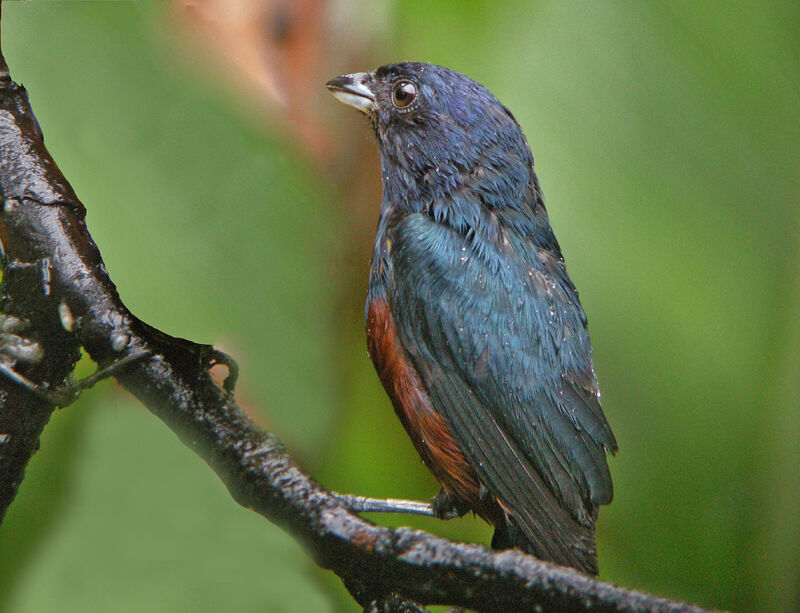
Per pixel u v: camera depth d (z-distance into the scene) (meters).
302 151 2.48
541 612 2.46
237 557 2.47
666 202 2.50
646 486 2.51
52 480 2.48
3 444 2.47
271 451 2.48
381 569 2.47
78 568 2.47
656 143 2.50
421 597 2.47
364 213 2.54
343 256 2.52
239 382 2.48
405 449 2.54
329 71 2.48
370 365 2.54
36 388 2.48
